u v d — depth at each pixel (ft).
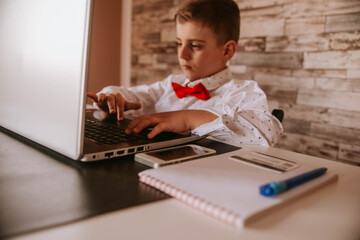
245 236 0.93
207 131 2.14
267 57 4.57
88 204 1.08
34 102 1.65
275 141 2.31
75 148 1.41
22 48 1.70
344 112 3.83
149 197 1.17
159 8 6.13
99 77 7.38
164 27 6.06
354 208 1.15
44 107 1.57
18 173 1.35
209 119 2.26
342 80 3.82
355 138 3.76
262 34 4.60
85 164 1.52
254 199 1.12
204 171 1.39
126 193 1.20
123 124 2.42
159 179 1.27
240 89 2.84
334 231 0.98
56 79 1.47
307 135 4.24
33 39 1.60
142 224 0.98
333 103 3.93
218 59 3.36
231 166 1.48
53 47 1.46
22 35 1.69
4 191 1.14
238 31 3.54
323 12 3.91
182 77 3.93
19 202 1.06
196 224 0.99
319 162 1.74
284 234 0.95
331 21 3.84
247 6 4.76
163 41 6.12
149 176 1.30
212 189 1.19
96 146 1.67
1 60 1.95
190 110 2.36
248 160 1.58
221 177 1.32
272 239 0.92
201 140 2.19
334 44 3.84
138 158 1.61
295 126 4.37
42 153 1.65
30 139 1.76
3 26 1.87
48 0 1.47
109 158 1.61
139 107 3.15
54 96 1.49
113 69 7.45
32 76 1.64
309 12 4.05
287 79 4.38
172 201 1.16
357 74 3.67
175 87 3.52
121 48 7.36
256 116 2.33
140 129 2.04
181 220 1.01
